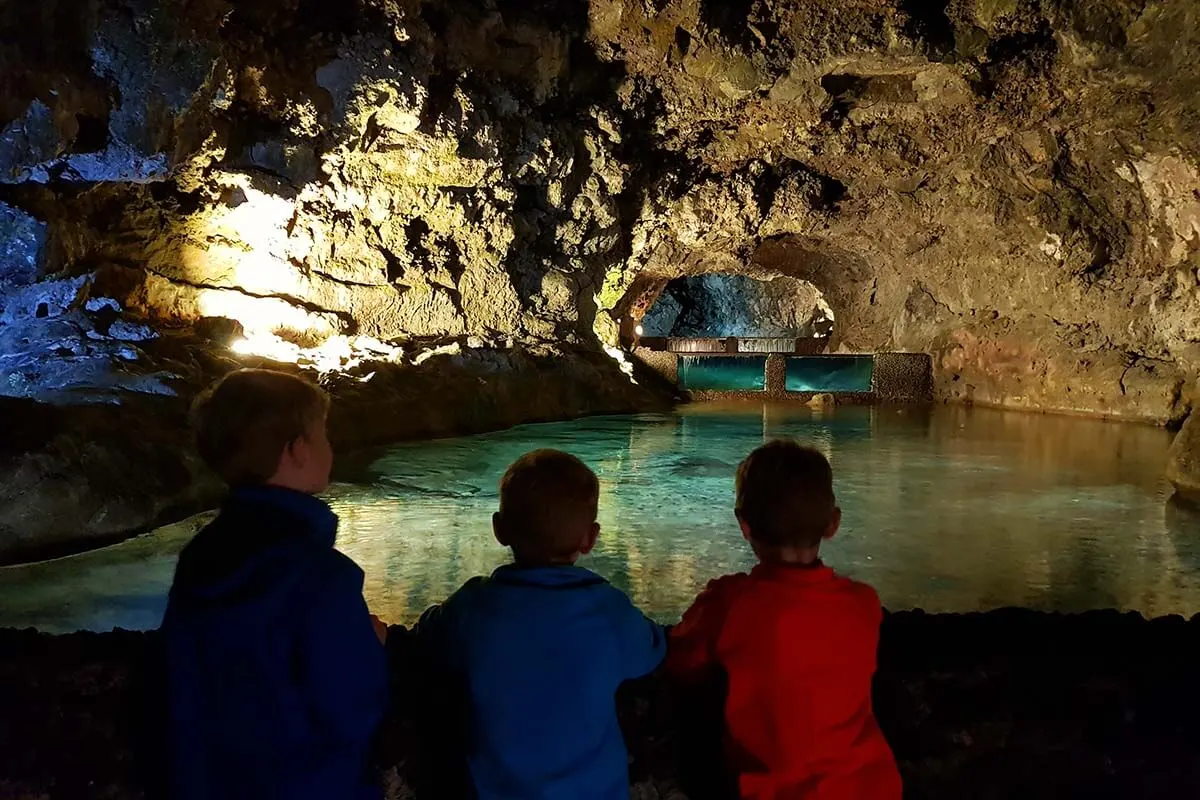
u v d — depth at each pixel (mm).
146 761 1416
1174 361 11602
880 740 1691
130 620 3910
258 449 1453
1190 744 2166
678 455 8406
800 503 1695
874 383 14375
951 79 10617
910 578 4633
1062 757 2141
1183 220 10852
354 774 1404
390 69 9156
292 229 10281
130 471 5551
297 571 1365
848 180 13680
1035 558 4996
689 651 1746
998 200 12828
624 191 12742
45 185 7625
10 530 4809
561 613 1564
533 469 1640
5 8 6199
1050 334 13070
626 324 15812
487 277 12039
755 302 22781
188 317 9523
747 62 10523
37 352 7125
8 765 1988
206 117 7875
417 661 1960
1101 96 10242
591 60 11172
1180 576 4680
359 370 9375
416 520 5703
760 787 1627
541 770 1528
